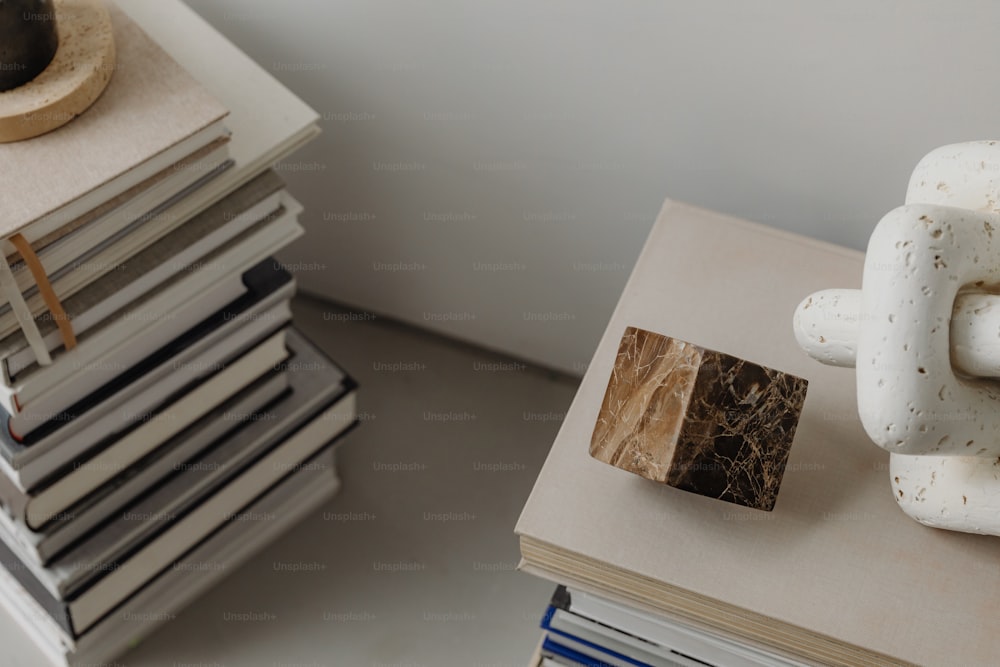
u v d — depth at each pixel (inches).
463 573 43.9
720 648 28.6
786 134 33.9
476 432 47.3
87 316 30.0
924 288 22.2
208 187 30.5
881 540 27.3
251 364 37.8
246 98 32.3
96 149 27.7
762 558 26.9
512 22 34.4
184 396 35.7
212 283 32.9
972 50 29.5
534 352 47.5
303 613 42.8
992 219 23.3
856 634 25.8
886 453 28.8
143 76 29.2
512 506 45.5
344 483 46.1
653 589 26.9
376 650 42.1
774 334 30.6
